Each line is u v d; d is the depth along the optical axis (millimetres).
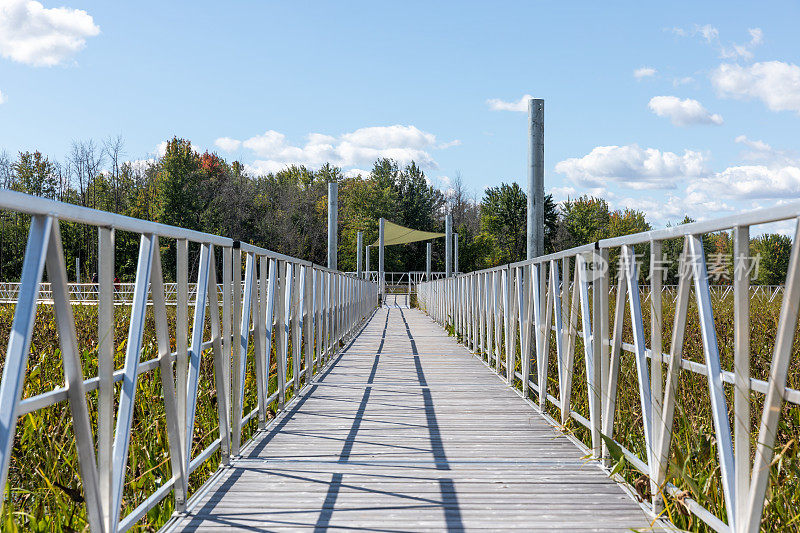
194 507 2682
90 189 44562
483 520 2539
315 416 4559
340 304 9281
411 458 3428
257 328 4082
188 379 2891
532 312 5492
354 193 59688
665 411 2471
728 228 1976
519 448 3654
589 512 2629
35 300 1521
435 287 16406
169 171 45500
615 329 3096
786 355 1716
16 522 2281
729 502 1983
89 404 3346
